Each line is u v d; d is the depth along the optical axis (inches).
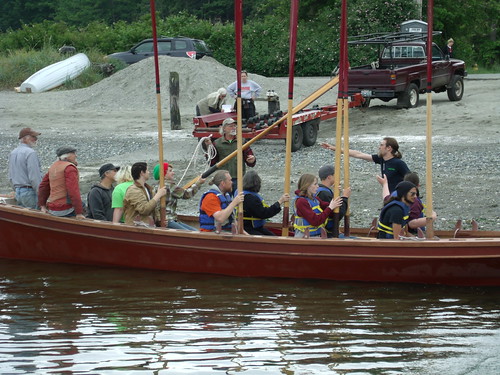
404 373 399.2
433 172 916.6
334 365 410.9
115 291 544.4
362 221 711.7
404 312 494.6
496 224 691.4
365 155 621.6
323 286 553.3
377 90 1355.8
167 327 470.6
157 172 630.5
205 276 580.1
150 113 1584.6
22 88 1920.5
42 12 4414.4
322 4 2603.3
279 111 1070.4
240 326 471.2
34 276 583.5
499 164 944.3
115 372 406.0
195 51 2129.7
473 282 546.0
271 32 2519.7
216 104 1119.6
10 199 665.0
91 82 2000.5
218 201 573.6
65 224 593.0
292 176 922.7
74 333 462.0
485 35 3006.9
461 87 1533.0
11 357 425.4
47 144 1224.2
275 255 555.5
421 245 528.1
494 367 405.1
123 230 581.0
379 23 2229.3
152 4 557.3
